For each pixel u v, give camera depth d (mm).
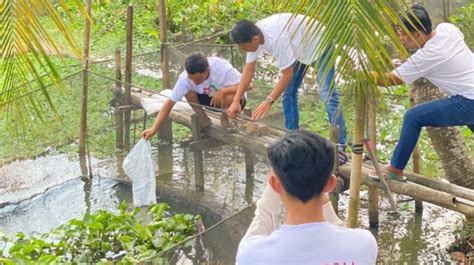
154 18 12781
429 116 5500
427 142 7750
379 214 6605
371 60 3734
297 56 5992
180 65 8602
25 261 5449
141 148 6883
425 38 5305
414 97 6215
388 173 5777
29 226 6828
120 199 7273
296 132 2713
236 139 6367
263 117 6957
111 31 12172
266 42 6062
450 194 5566
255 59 6254
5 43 3900
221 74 6766
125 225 6059
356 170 4941
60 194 7383
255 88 8250
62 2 4137
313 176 2625
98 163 7598
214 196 6621
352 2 3691
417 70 5344
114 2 13305
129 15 8055
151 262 4797
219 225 4898
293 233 2693
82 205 7176
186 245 4805
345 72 3789
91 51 11414
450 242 6082
